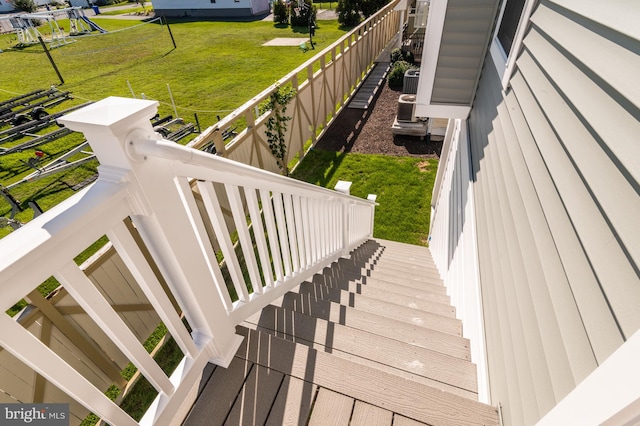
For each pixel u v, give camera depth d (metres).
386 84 9.55
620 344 0.71
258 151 4.58
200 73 11.40
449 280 3.00
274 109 4.75
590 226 0.92
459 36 2.84
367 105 8.16
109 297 2.25
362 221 3.96
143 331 2.60
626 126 0.83
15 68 13.54
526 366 1.15
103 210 0.76
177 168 0.97
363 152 6.36
